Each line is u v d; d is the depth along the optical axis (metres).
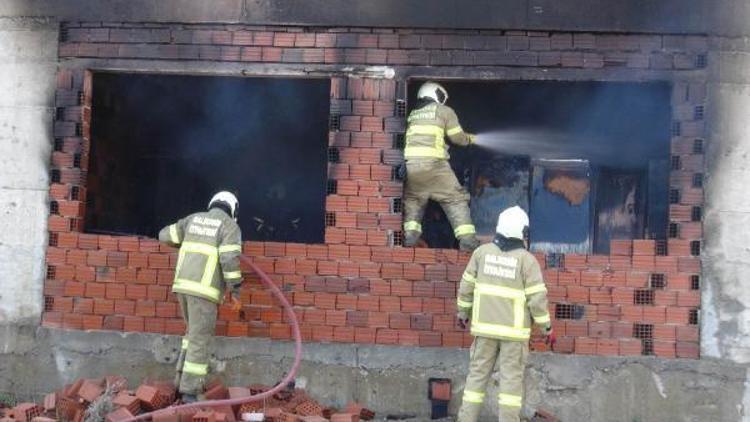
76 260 7.84
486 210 9.21
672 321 7.34
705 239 7.36
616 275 7.43
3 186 7.91
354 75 7.71
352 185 7.68
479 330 6.71
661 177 9.06
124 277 7.80
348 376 7.53
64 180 7.89
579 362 7.37
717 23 7.46
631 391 7.31
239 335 7.65
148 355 7.71
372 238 7.64
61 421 7.00
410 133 7.64
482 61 7.61
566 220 9.02
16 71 7.98
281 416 6.84
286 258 7.68
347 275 7.63
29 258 7.87
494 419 7.36
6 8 8.01
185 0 7.81
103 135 8.86
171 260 7.79
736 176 7.39
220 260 7.14
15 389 7.78
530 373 7.39
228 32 7.81
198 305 7.08
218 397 7.14
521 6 7.57
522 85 8.86
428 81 7.84
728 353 7.27
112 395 7.06
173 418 6.64
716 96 7.45
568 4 7.55
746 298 7.29
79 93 7.93
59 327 7.81
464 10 7.60
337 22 7.70
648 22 7.50
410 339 7.53
